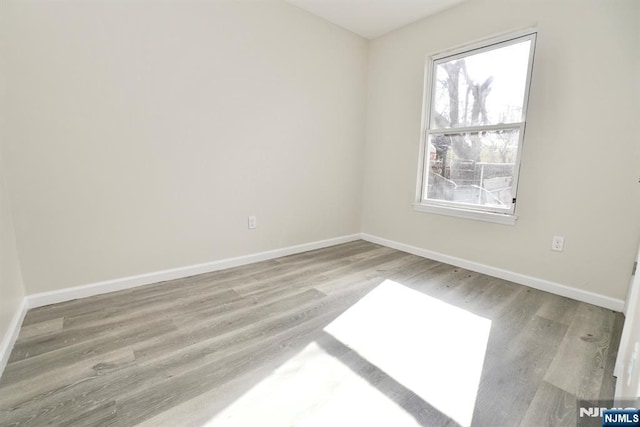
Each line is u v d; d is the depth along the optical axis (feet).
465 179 9.30
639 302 3.71
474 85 8.85
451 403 3.99
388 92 11.15
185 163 7.87
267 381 4.36
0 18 5.45
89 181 6.64
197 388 4.20
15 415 3.70
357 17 9.87
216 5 7.82
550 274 7.63
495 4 8.04
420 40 9.93
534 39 7.43
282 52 9.26
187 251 8.26
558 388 4.28
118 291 7.27
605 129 6.56
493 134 8.50
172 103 7.46
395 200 11.36
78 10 6.10
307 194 10.73
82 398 3.99
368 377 4.47
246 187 9.12
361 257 10.37
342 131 11.41
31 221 6.10
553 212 7.45
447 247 9.82
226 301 6.88
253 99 8.86
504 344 5.34
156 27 7.02
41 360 4.74
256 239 9.63
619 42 6.26
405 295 7.34
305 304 6.79
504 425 3.66
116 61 6.62
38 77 5.87
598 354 5.06
